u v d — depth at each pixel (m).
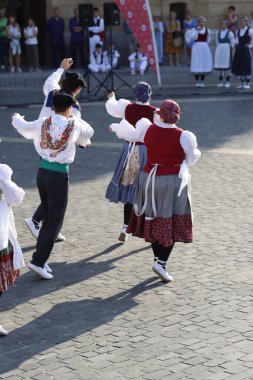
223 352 6.38
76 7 29.78
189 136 7.80
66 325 7.04
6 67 29.52
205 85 25.30
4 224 6.72
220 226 10.01
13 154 14.73
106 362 6.26
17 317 7.24
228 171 13.08
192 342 6.59
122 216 10.59
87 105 20.53
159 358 6.29
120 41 30.20
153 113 8.95
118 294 7.78
